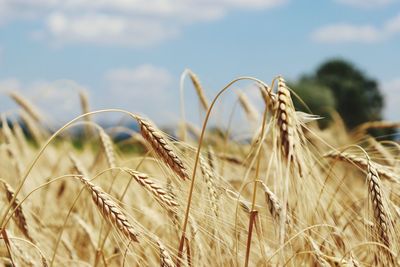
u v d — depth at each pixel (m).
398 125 1.68
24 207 1.20
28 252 1.15
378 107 17.02
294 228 1.07
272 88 1.01
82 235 1.34
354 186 1.36
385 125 1.70
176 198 1.07
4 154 1.61
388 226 1.04
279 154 0.98
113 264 1.24
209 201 1.07
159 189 1.02
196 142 1.54
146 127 1.03
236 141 1.54
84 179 1.01
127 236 0.99
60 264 1.24
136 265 1.19
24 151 1.76
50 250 1.23
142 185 1.02
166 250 1.01
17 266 1.05
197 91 1.42
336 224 1.18
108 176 1.34
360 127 1.73
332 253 1.10
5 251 1.22
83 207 1.43
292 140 0.97
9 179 1.55
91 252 1.31
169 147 1.02
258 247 1.11
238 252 1.10
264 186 1.01
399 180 1.10
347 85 16.61
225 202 1.10
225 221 1.09
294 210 1.06
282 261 1.02
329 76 16.98
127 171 1.03
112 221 0.99
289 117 0.98
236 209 1.06
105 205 0.99
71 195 1.54
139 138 1.57
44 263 1.05
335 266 1.06
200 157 1.09
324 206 1.12
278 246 1.02
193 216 1.08
